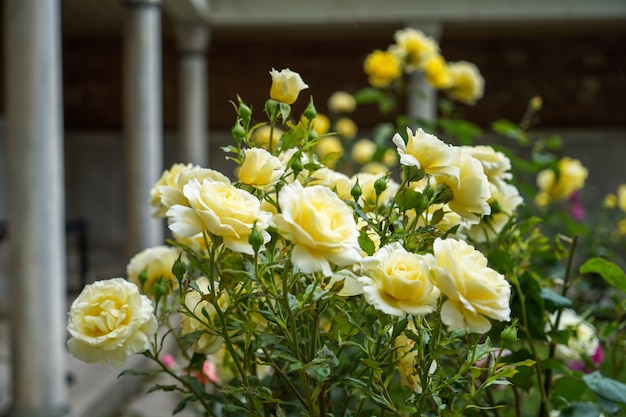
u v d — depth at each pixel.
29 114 2.83
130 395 3.90
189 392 0.90
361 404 0.80
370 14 6.20
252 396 0.77
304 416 0.75
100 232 9.16
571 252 1.07
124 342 0.72
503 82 8.42
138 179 4.70
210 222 0.65
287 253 0.71
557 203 4.03
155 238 4.76
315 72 8.60
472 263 0.63
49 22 2.84
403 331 0.72
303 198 0.63
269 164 0.74
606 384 0.92
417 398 0.75
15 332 2.93
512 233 1.03
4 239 6.16
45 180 2.87
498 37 8.37
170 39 8.66
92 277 7.04
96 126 9.03
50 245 2.90
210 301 0.73
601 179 8.37
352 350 1.04
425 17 6.18
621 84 8.30
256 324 0.80
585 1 6.11
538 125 8.44
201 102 6.46
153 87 4.73
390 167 3.55
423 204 0.74
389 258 0.64
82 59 8.91
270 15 6.25
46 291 2.91
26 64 2.81
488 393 1.01
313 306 0.72
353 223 0.64
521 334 1.01
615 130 8.34
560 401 1.04
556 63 8.36
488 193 0.76
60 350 2.98
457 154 0.76
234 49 8.64
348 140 3.93
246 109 0.82
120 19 7.52
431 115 6.14
